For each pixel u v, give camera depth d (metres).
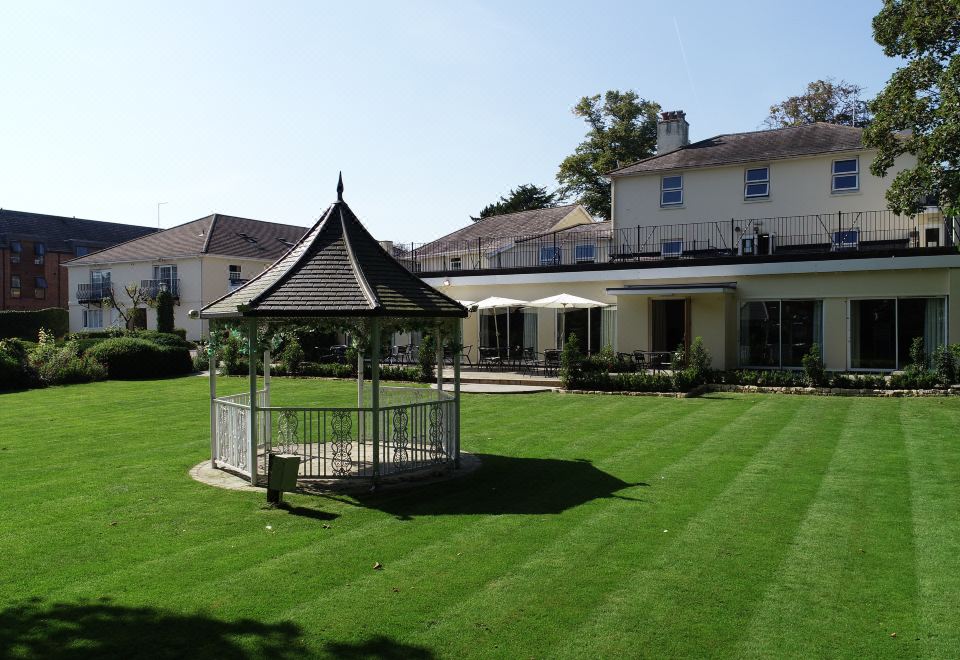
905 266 21.42
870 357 22.42
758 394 20.12
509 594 6.39
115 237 68.25
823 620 5.84
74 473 11.19
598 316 27.03
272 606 6.16
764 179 27.69
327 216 12.14
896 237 25.55
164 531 8.26
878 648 5.38
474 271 29.31
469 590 6.49
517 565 7.10
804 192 26.97
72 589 6.54
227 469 11.30
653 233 29.69
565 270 27.22
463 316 11.55
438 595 6.38
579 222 40.66
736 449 12.50
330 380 25.78
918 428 14.09
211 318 11.61
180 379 26.67
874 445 12.57
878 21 20.17
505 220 42.12
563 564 7.11
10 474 11.12
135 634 5.64
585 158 52.31
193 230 48.19
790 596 6.30
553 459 12.06
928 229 25.17
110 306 46.81
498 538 7.93
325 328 11.91
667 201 29.52
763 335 23.98
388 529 8.31
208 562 7.22
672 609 6.06
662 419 15.91
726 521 8.42
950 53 19.09
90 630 5.71
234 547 7.68
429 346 14.66
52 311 48.69
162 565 7.14
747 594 6.35
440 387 12.31
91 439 14.20
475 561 7.22
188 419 16.89
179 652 5.36
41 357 25.98
